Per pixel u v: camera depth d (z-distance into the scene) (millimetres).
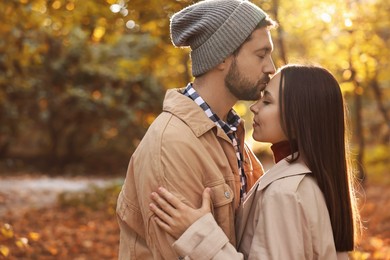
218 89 2729
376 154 18922
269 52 2738
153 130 2645
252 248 2523
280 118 2682
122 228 2820
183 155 2564
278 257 2455
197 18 2709
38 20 8680
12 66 11789
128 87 19766
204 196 2541
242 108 13070
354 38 10469
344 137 2709
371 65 11344
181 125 2619
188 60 9320
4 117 20531
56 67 19562
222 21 2654
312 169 2615
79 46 19562
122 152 23219
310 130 2631
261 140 2764
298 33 10562
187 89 2789
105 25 7383
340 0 8836
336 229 2629
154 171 2572
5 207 12305
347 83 11125
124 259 2789
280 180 2574
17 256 7207
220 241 2463
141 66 10812
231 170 2717
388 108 22219
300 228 2488
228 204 2631
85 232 9445
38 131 23766
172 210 2506
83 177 20844
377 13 10203
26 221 10242
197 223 2479
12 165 22156
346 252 2732
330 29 10000
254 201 2670
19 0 7516
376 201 12445
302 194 2541
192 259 2449
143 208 2615
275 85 2723
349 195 2699
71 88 19828
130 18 6848
